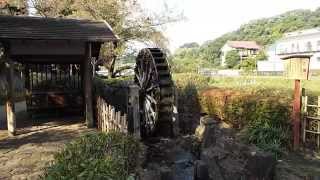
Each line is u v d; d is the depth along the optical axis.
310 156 4.16
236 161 4.47
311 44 30.22
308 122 4.47
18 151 4.29
